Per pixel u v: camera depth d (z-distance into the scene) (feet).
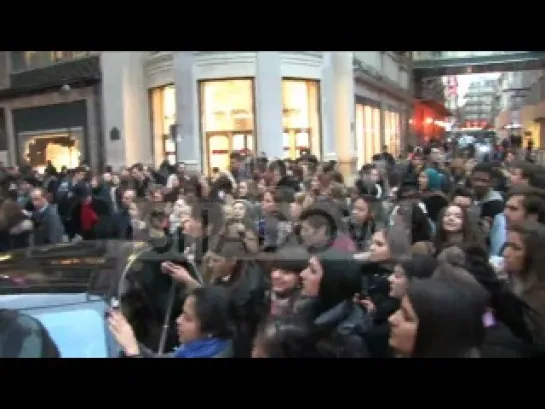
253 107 56.03
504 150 57.82
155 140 55.93
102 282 10.01
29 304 8.91
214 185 24.08
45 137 72.90
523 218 12.80
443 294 6.27
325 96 63.31
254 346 7.50
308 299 9.29
